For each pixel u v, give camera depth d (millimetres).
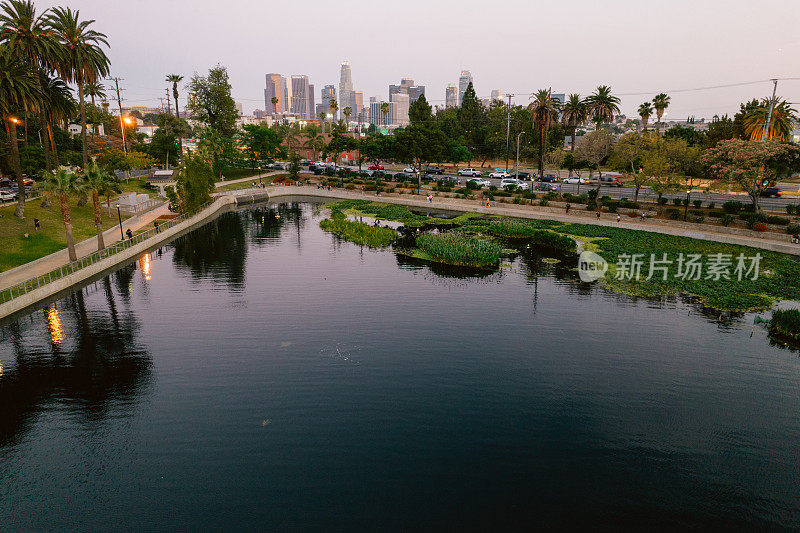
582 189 90312
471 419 22828
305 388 25594
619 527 16531
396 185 100500
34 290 38500
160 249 58344
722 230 57031
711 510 17312
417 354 29547
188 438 21438
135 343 31266
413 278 45500
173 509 17312
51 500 17859
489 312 36500
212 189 81812
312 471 19266
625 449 20672
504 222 65438
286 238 64688
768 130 71500
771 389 25484
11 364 28500
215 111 123688
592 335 32219
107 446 20953
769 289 39812
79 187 44125
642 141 74188
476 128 154500
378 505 17453
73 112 62844
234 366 28078
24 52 50250
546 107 83375
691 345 30609
